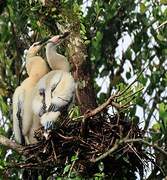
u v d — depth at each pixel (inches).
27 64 657.0
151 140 621.6
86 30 676.1
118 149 589.0
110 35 749.3
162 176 626.8
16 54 717.3
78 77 644.7
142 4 738.2
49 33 668.1
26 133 633.6
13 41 712.4
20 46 714.8
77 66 645.9
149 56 743.1
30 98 633.0
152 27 745.0
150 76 723.4
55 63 647.1
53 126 596.7
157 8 731.4
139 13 749.9
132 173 602.5
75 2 668.1
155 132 609.3
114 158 596.1
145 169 597.3
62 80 622.2
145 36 746.8
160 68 733.9
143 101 674.8
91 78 647.1
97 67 745.6
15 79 709.3
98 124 597.6
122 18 753.0
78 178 590.2
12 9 683.4
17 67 719.7
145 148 612.7
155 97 719.1
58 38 650.8
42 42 661.9
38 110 612.1
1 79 708.7
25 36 709.3
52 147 593.0
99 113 595.2
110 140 593.6
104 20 738.8
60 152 593.6
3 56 709.9
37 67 651.5
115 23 750.5
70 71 648.4
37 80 645.3
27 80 645.9
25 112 631.8
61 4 656.4
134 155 596.4
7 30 699.4
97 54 721.6
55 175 619.8
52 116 606.5
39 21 666.8
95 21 713.6
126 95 611.8
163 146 622.8
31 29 688.4
